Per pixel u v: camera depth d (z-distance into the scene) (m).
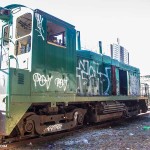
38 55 6.01
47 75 6.24
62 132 7.50
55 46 6.64
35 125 5.95
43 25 6.29
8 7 6.48
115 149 5.40
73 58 7.39
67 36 7.17
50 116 6.44
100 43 10.24
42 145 5.79
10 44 6.42
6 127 5.02
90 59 8.84
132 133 7.68
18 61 6.14
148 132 7.89
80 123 7.86
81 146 5.72
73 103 7.55
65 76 6.92
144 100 13.73
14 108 5.23
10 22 6.41
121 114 10.56
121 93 11.23
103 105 9.01
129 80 12.00
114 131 8.02
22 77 5.50
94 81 8.92
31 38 5.89
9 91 5.15
